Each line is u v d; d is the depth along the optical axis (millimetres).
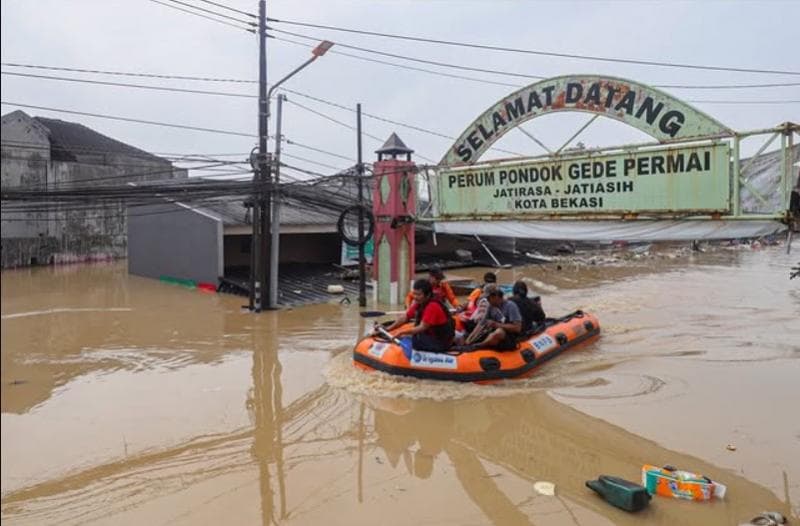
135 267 22562
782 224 9742
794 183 9688
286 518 5234
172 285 19812
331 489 5785
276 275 15508
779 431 7191
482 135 13883
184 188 13062
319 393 8602
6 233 23531
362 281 16031
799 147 9711
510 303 9242
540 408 8008
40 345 11461
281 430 7262
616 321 13984
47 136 27625
